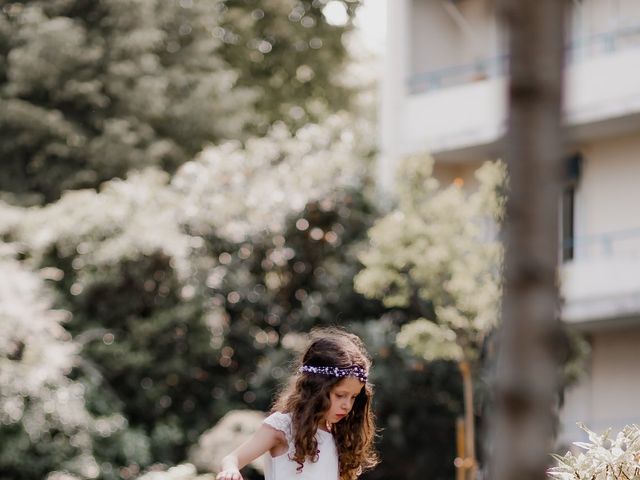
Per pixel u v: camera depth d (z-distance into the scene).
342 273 19.06
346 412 6.18
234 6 28.20
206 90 25.44
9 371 16.64
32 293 17.47
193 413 19.41
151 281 19.05
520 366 3.12
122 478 17.81
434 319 17.73
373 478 18.28
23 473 16.89
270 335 19.84
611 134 19.89
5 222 19.19
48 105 24.55
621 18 20.03
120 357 18.84
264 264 19.77
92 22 24.94
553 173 3.09
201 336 19.28
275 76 28.62
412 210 16.81
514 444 3.12
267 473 6.21
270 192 19.70
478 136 20.59
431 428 18.06
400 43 21.77
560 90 3.08
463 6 21.55
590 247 20.02
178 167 25.14
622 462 5.91
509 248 3.14
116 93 24.48
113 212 19.22
